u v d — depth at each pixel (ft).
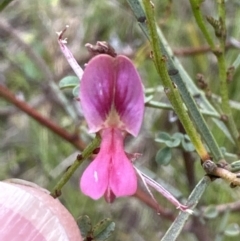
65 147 0.36
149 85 0.33
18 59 0.33
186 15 0.36
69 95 0.33
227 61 0.33
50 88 0.32
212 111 0.19
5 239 0.15
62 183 0.15
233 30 0.34
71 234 0.15
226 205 0.26
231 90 0.34
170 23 0.35
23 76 0.35
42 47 0.34
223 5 0.17
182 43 0.36
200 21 0.17
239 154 0.18
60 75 0.33
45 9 0.36
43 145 0.36
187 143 0.18
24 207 0.15
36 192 0.16
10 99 0.25
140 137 0.36
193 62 0.36
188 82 0.20
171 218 0.26
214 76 0.35
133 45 0.36
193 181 0.24
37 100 0.35
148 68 0.34
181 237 0.33
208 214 0.23
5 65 0.35
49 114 0.34
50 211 0.15
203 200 0.31
